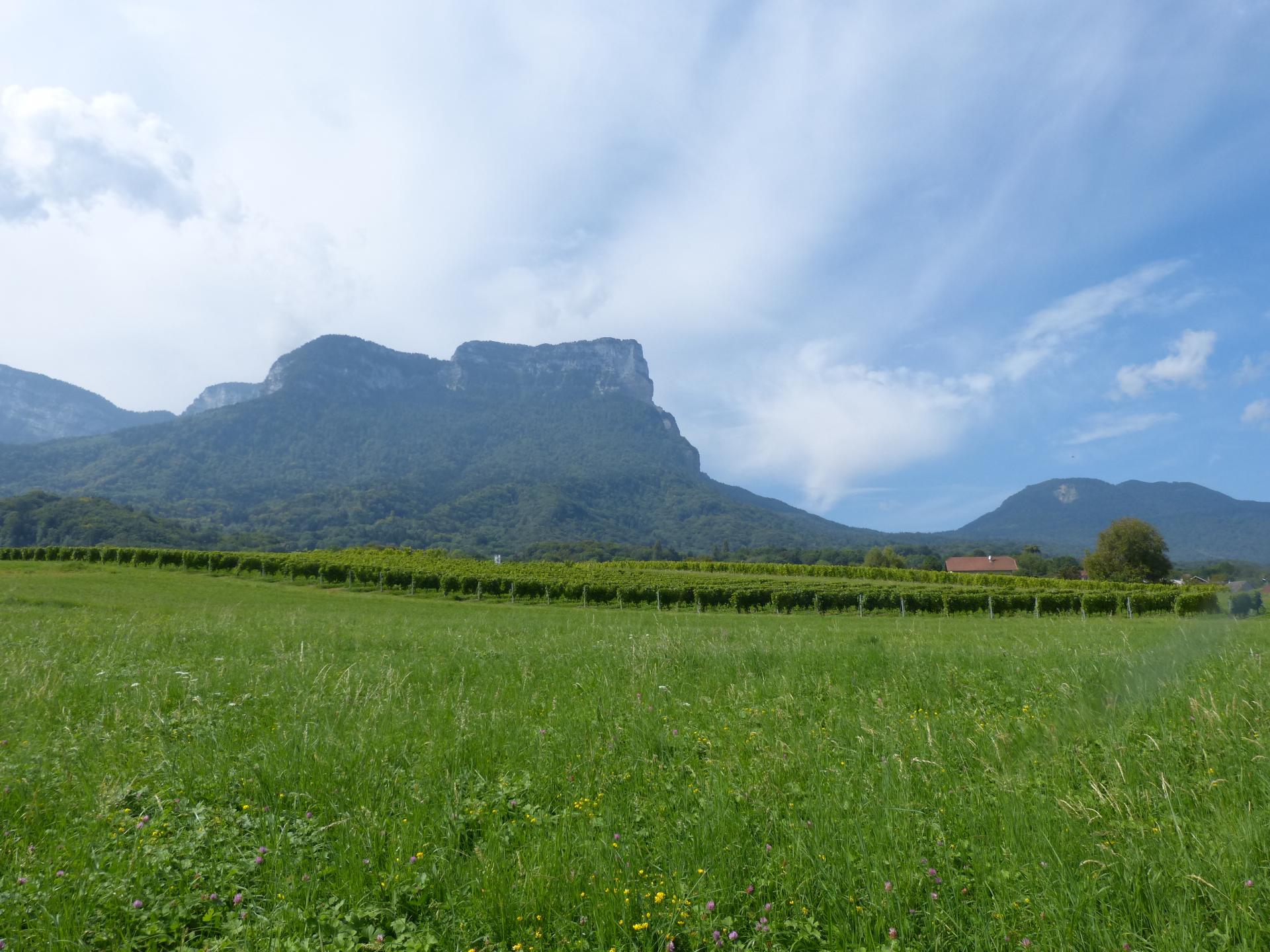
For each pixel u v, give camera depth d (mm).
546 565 70625
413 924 4336
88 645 14516
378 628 22016
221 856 5109
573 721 8602
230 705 9258
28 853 5000
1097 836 4871
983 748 6910
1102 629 26094
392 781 6445
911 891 4410
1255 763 5793
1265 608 18031
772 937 4160
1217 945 3830
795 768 6707
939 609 49938
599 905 4328
